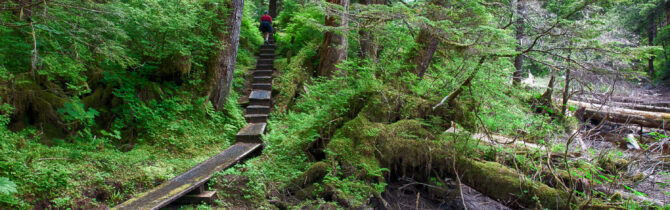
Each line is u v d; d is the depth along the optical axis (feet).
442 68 19.99
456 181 15.21
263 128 21.63
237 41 24.67
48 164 12.94
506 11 18.33
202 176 14.03
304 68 32.91
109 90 18.39
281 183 14.60
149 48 19.51
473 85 18.13
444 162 15.24
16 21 13.66
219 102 23.15
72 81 16.87
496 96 19.47
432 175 15.99
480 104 17.53
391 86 18.67
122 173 13.92
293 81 30.76
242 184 14.37
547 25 16.20
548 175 14.97
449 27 16.34
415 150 15.34
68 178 12.39
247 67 35.76
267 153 17.84
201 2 22.97
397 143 15.43
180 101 20.93
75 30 13.39
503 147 17.22
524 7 18.03
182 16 19.75
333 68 30.42
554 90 25.31
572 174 14.58
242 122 22.79
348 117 18.06
